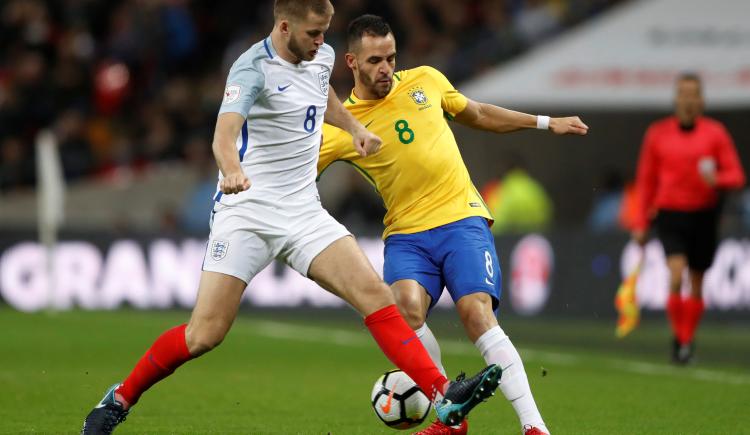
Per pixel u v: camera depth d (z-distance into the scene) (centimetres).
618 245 5931
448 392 2039
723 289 5803
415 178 2455
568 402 3088
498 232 6131
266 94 2145
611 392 3303
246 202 2183
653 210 4172
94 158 7794
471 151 7825
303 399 3127
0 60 8138
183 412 2855
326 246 2202
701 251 4134
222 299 2170
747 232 5812
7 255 6228
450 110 2547
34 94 7875
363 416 2812
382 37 2420
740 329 5672
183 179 7706
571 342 5012
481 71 7306
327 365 4022
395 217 2486
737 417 2809
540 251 6066
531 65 6309
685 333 4109
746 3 6203
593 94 6266
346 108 2475
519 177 6412
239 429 2589
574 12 7169
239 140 2194
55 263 6238
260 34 8188
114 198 7638
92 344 4569
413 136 2458
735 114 7888
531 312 6059
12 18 8200
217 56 8419
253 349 4528
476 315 2323
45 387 3284
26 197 7588
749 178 7869
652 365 4109
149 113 7950
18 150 7681
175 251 6300
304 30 2117
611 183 6569
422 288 2411
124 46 8062
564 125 2552
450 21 7950
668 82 6206
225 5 8531
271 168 2189
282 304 6228
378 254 6259
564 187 7900
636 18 6275
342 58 7694
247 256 2184
